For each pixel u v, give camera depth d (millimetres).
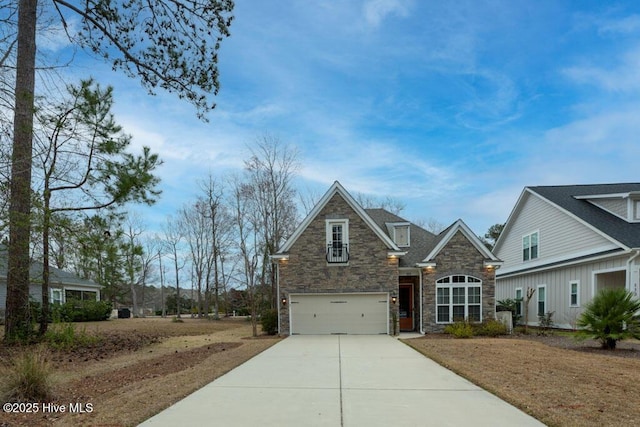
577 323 12586
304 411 5434
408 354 10859
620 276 16984
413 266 17953
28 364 6285
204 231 38469
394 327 17000
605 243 16297
